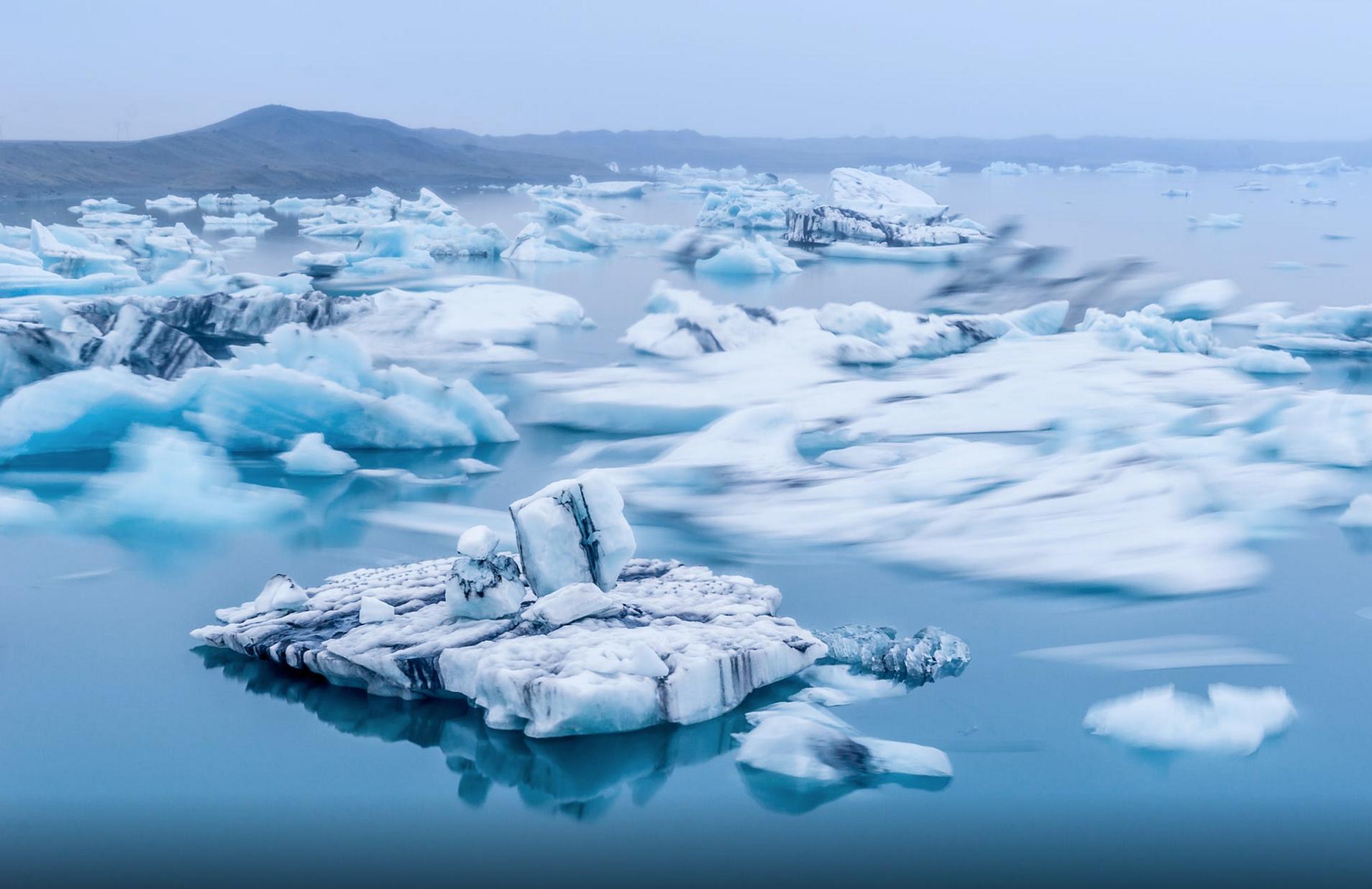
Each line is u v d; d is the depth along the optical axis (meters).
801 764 4.89
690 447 10.57
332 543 7.89
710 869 4.23
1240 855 4.30
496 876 4.15
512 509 6.06
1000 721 5.38
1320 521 8.44
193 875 4.12
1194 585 7.18
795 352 14.95
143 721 5.27
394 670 5.33
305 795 4.69
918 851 4.34
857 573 7.44
